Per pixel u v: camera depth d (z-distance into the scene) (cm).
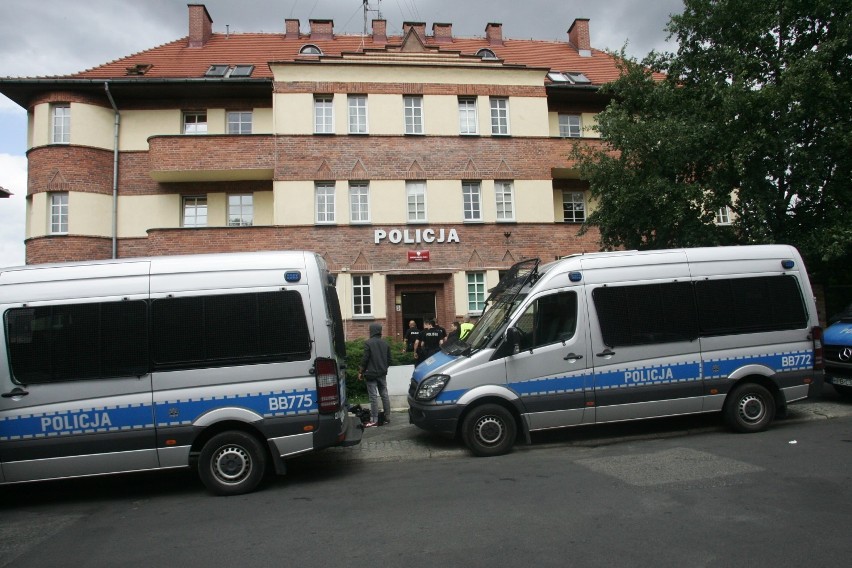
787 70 1036
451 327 1769
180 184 1858
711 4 1173
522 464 684
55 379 609
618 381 762
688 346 781
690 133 1106
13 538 516
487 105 1869
